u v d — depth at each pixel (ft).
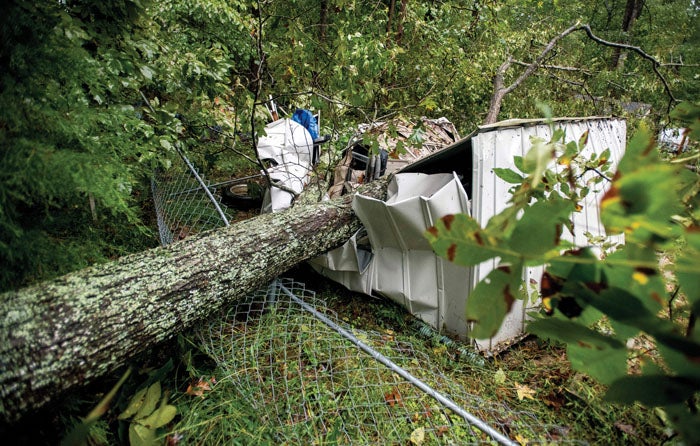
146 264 6.16
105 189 5.43
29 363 4.40
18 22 5.05
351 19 17.89
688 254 1.43
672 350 1.53
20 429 4.91
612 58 30.25
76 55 5.65
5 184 4.55
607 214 1.30
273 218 8.27
